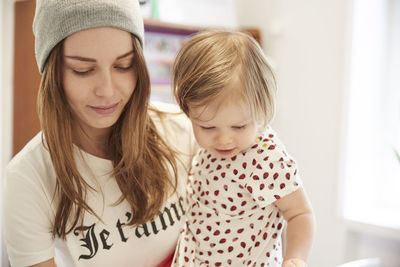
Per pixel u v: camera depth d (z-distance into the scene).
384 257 1.92
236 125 0.80
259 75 0.81
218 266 0.91
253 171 0.87
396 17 2.04
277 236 0.92
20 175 0.82
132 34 0.79
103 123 0.81
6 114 1.87
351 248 2.02
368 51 2.02
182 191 1.01
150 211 0.92
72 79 0.77
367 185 2.13
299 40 2.19
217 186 0.91
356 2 1.94
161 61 2.08
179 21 2.18
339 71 2.01
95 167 0.90
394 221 1.93
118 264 0.90
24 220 0.81
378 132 2.13
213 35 0.87
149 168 0.94
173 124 1.06
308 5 2.13
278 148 0.88
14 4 1.56
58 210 0.84
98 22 0.72
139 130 0.90
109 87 0.77
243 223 0.90
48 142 0.82
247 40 0.85
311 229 0.85
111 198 0.91
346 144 2.01
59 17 0.73
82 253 0.87
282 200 0.87
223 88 0.78
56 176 0.84
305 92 2.18
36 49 0.82
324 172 2.11
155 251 0.95
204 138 0.83
